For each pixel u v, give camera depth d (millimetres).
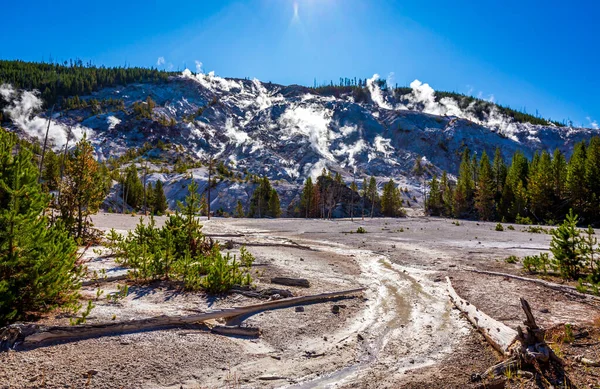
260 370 5570
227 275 9852
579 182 56469
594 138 66625
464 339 7027
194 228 14117
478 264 15734
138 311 7508
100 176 16688
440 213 97250
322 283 11906
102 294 8742
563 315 8133
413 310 9094
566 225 12117
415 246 22375
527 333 5613
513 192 71062
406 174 194750
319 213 92000
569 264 12055
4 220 6043
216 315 7547
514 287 11109
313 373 5523
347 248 21844
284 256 17422
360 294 10672
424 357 6176
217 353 6008
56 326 5734
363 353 6367
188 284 9812
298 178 178000
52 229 7441
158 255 10617
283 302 9070
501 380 4980
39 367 4859
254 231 33094
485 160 89750
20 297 6199
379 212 99500
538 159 83750
